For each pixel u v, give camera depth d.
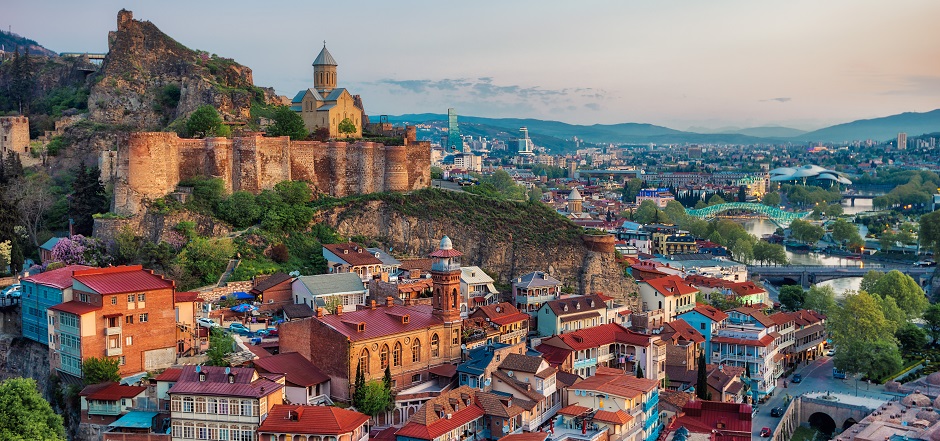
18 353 198.75
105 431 167.38
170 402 166.25
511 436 182.12
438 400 183.38
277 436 162.12
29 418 158.00
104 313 178.12
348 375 189.75
